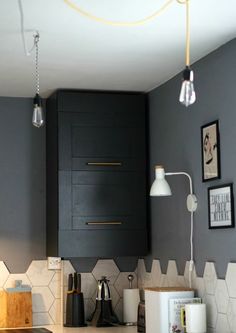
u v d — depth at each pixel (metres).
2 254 3.20
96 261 3.30
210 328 2.51
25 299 3.13
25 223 3.25
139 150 3.17
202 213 2.61
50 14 2.09
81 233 3.04
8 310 3.10
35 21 2.15
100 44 2.42
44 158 3.30
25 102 3.30
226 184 2.40
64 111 3.08
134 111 3.17
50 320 3.22
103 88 3.12
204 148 2.58
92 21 2.16
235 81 2.37
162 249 3.00
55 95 3.13
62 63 2.67
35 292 3.22
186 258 2.74
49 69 2.76
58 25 2.20
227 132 2.41
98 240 3.07
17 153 3.27
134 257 3.35
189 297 2.59
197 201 2.65
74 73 2.84
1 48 2.45
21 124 3.28
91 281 3.28
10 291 3.12
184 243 2.77
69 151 3.07
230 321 2.36
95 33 2.29
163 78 2.95
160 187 2.66
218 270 2.46
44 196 3.28
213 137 2.50
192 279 2.67
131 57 2.61
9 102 3.28
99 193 3.09
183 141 2.80
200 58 2.64
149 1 1.99
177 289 2.63
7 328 3.07
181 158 2.82
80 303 3.14
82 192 3.07
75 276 3.19
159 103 3.08
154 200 3.11
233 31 2.29
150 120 3.18
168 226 2.94
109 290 3.20
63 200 3.03
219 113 2.48
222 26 2.23
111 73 2.85
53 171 3.13
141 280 3.27
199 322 2.43
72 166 3.07
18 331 2.90
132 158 3.16
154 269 3.09
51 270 3.25
